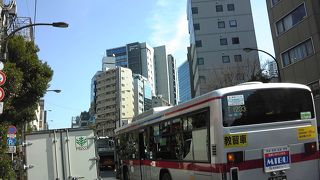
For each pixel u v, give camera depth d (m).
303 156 9.01
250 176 8.37
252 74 40.44
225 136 8.34
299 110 9.20
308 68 28.77
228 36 78.56
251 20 79.19
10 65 16.98
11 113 18.55
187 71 118.81
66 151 12.80
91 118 120.81
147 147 13.45
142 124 14.02
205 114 8.95
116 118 96.19
